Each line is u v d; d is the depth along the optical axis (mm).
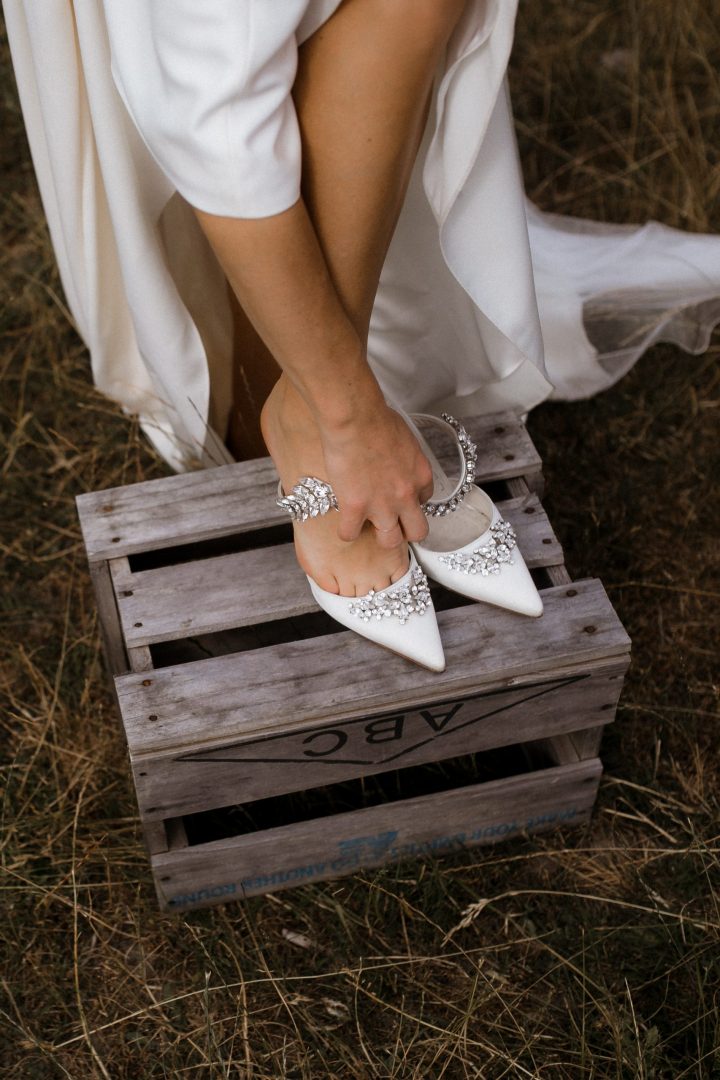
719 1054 1493
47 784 1776
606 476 2141
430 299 1663
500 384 1781
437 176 1349
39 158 1644
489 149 1382
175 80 1009
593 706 1517
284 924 1660
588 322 2180
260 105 1006
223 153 1007
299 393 1225
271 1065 1533
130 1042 1559
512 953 1628
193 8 966
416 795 1776
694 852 1699
